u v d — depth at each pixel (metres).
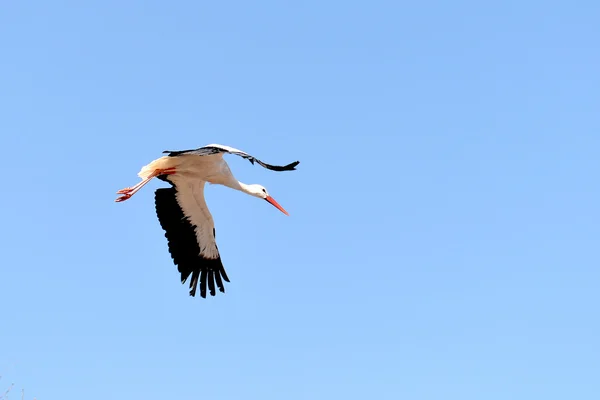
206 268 18.72
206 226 18.61
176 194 18.28
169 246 18.38
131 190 17.22
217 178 18.09
